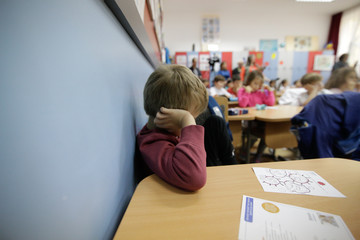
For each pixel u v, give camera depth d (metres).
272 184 0.41
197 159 0.39
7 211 0.15
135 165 0.58
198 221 0.30
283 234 0.27
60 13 0.20
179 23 5.03
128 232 0.28
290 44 5.23
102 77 0.32
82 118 0.24
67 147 0.21
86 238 0.25
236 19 5.05
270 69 5.03
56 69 0.19
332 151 0.99
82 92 0.24
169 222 0.30
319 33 5.28
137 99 0.65
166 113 0.49
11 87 0.15
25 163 0.16
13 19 0.15
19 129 0.15
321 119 0.97
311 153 1.02
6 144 0.15
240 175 0.45
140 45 0.65
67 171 0.21
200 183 0.37
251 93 2.24
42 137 0.17
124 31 0.47
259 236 0.27
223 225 0.29
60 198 0.20
